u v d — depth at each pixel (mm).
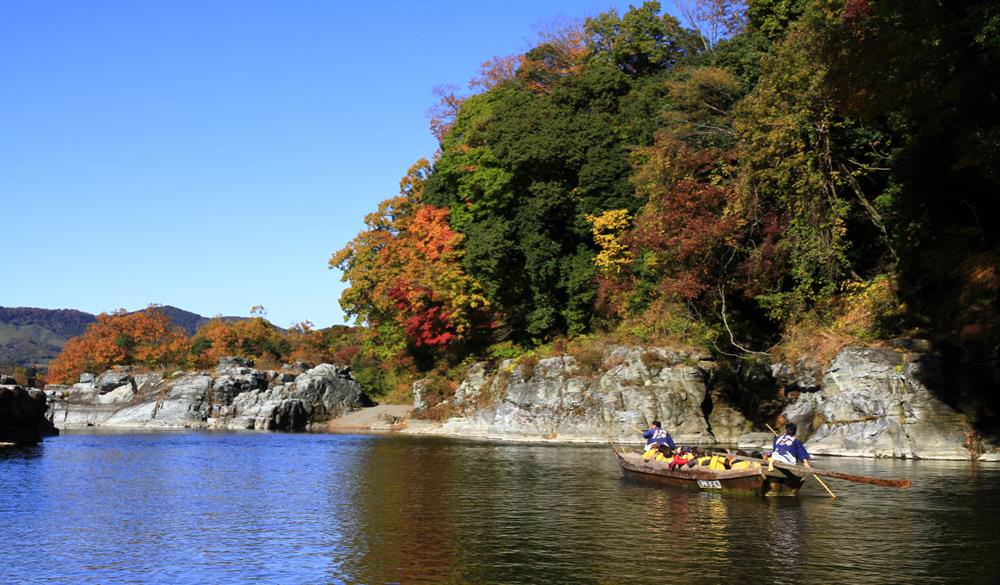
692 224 40469
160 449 40219
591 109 54625
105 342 92500
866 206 37531
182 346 91500
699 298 44125
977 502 20094
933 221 34531
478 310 55844
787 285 41406
